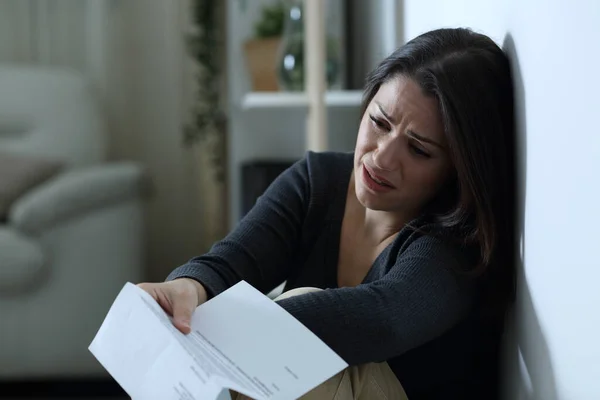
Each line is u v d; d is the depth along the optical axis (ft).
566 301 4.05
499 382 6.20
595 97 3.50
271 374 4.29
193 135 16.14
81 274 12.62
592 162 3.55
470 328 5.89
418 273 5.00
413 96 5.07
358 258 5.97
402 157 5.17
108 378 13.00
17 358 12.55
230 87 13.07
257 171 11.94
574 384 3.92
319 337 4.70
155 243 16.90
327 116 12.71
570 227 3.94
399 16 10.24
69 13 16.42
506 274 5.51
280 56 12.41
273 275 6.18
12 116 14.97
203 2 15.52
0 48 16.37
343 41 12.47
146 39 16.58
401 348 4.83
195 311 4.88
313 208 6.17
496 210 5.32
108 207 12.79
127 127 16.76
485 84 5.14
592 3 3.53
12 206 13.14
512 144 5.38
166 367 4.20
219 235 16.05
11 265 12.16
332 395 4.84
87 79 16.01
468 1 6.75
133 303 4.71
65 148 15.01
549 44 4.27
